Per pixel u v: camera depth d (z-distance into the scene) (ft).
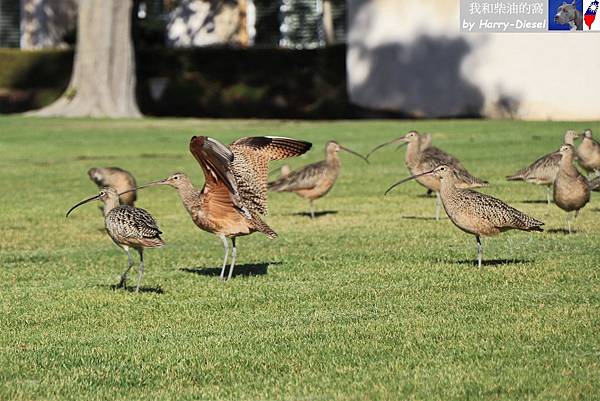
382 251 51.08
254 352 33.19
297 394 28.94
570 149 53.06
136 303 40.65
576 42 144.36
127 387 30.01
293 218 64.39
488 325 35.55
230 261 49.60
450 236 55.47
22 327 37.35
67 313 39.14
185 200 43.60
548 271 44.14
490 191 73.10
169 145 115.96
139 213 41.88
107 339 35.37
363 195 74.90
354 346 33.55
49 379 30.81
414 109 158.92
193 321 37.65
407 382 29.58
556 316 36.52
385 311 38.22
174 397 28.96
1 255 52.90
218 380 30.55
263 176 42.65
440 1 155.22
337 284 43.24
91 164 98.07
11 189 81.41
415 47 158.10
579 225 57.26
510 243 51.90
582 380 29.30
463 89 153.79
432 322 36.22
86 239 58.23
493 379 29.55
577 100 144.66
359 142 114.01
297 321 37.11
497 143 107.34
